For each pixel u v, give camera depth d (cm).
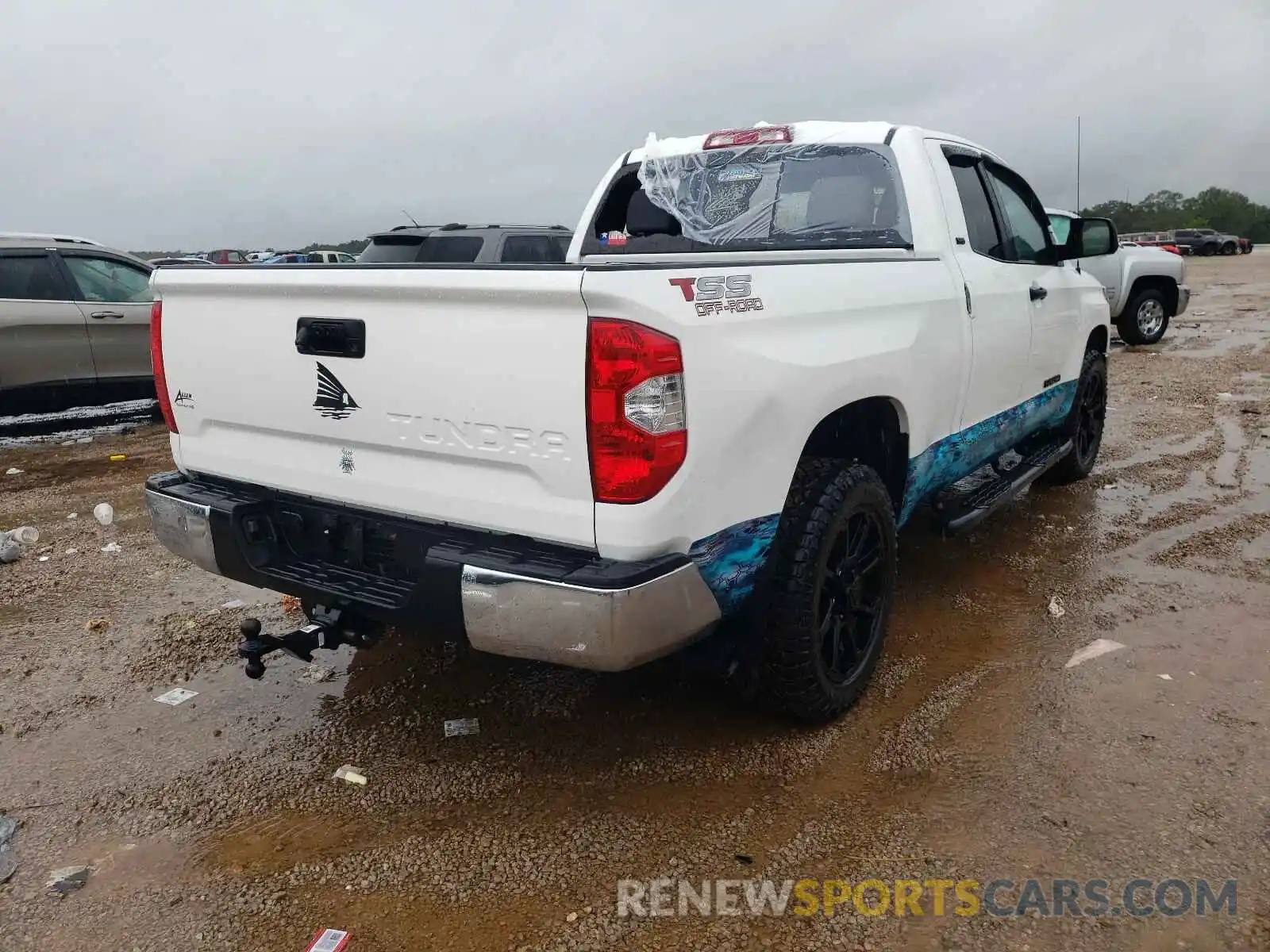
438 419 260
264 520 314
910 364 335
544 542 254
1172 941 226
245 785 305
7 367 827
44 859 271
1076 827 268
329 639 310
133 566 517
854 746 314
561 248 1013
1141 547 493
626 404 230
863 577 338
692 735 324
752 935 233
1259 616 402
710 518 254
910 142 397
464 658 392
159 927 242
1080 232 496
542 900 248
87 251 897
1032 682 352
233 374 307
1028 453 544
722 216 443
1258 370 1067
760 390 261
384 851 270
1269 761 296
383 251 972
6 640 423
